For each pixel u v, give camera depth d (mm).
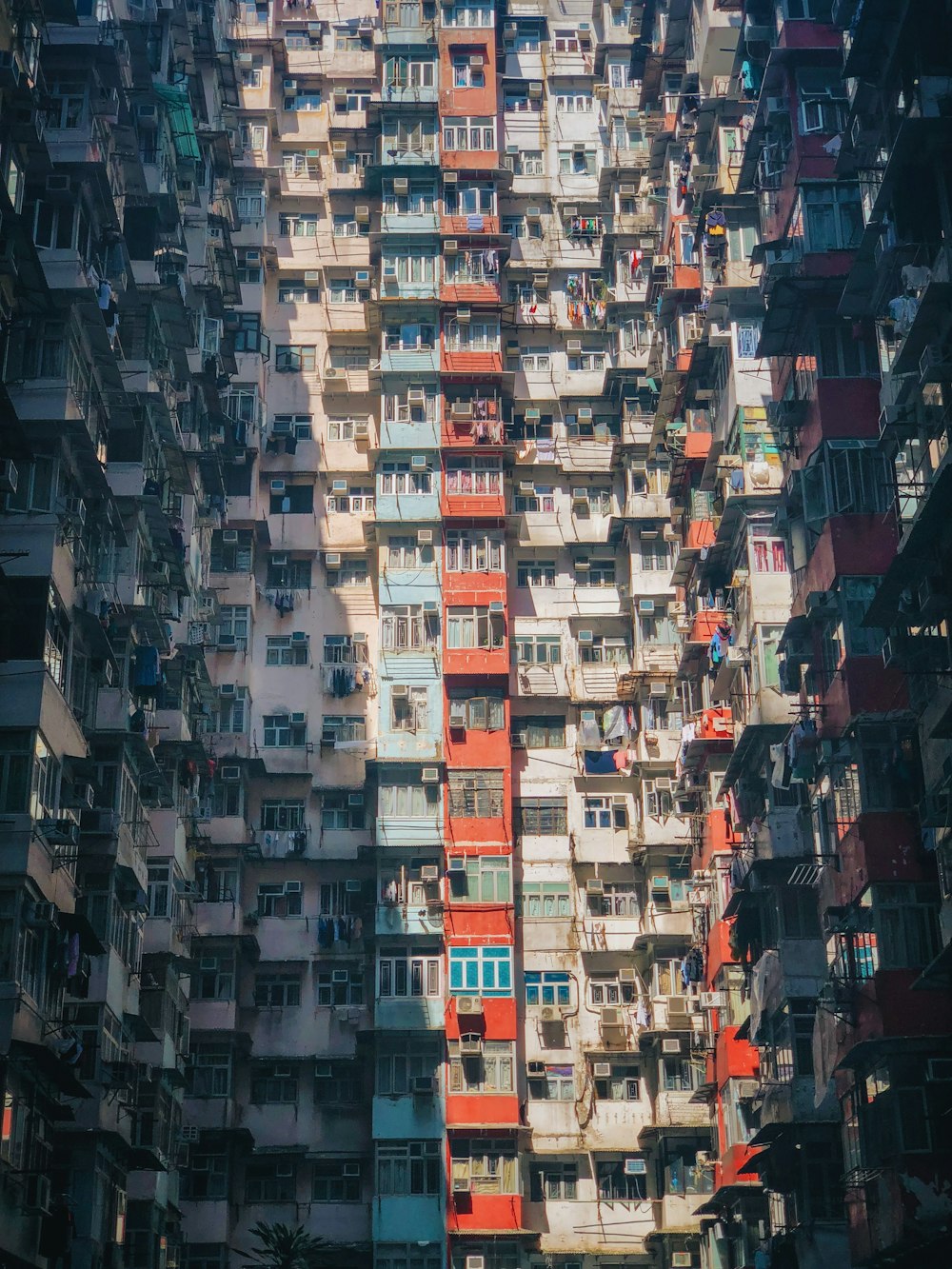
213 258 52656
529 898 51906
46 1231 30531
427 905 50625
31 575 32406
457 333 56938
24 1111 29969
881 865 32719
